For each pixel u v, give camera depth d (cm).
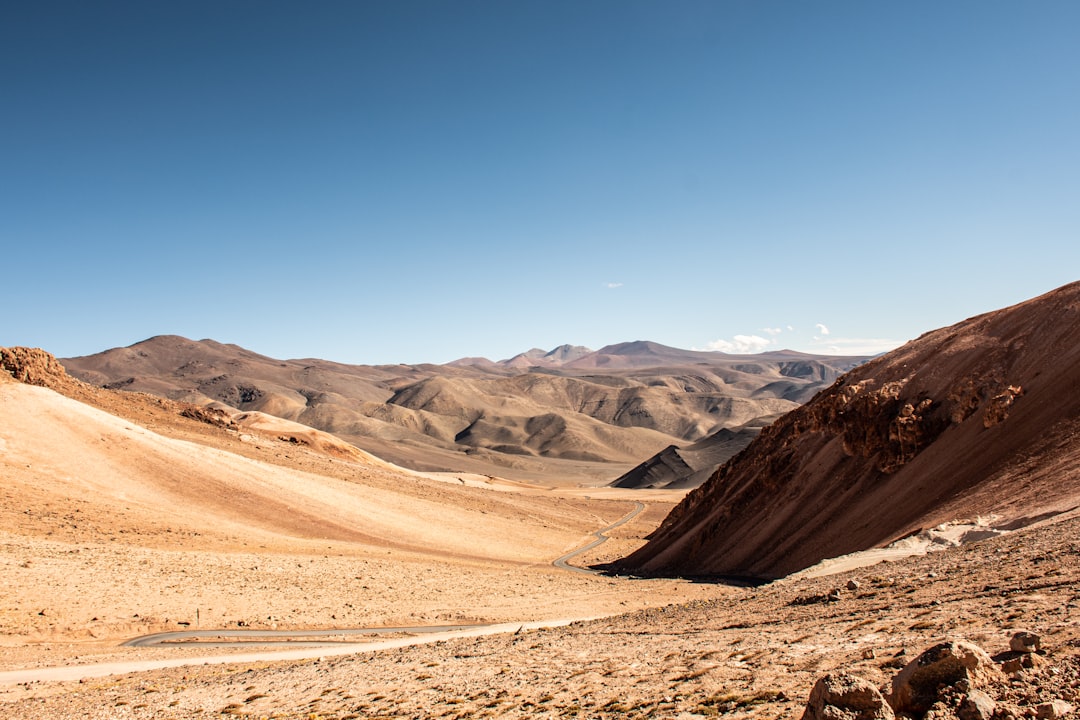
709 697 1625
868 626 2156
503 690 2227
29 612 5066
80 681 3716
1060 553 2528
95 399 13950
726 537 8975
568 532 14450
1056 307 7156
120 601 5609
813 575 4459
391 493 13388
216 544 8000
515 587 7831
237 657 4472
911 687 1073
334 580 7188
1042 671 1134
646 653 2498
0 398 10138
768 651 2059
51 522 7338
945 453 6656
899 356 9150
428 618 6100
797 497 8419
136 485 9575
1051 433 5375
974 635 1603
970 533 4428
